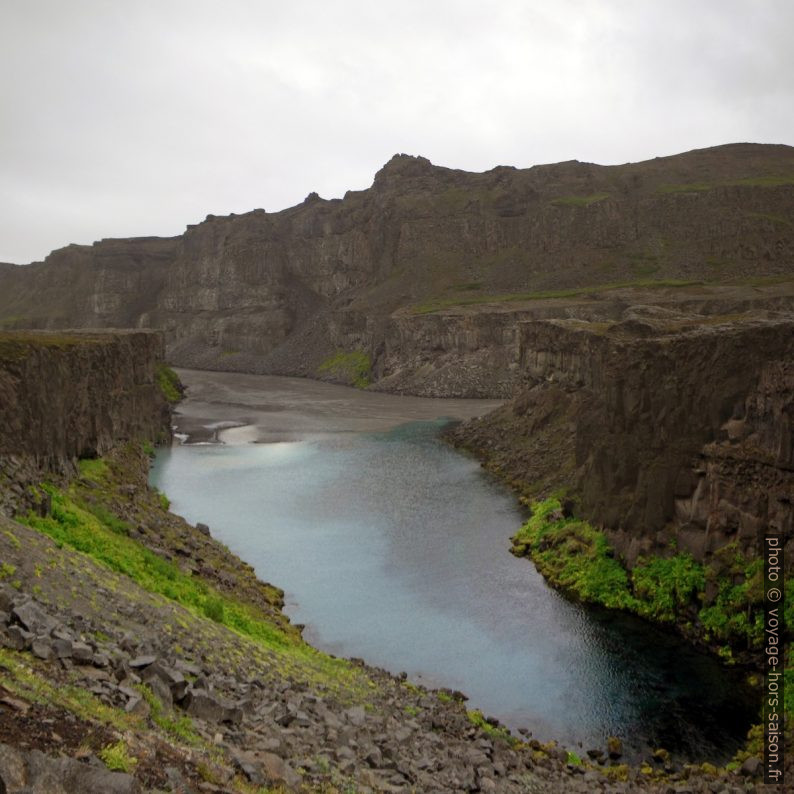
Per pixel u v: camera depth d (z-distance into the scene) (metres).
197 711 18.81
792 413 37.75
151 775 13.66
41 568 25.59
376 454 94.50
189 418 128.00
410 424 119.94
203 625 29.47
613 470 51.53
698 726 33.28
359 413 133.88
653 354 48.28
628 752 31.38
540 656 39.91
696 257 195.38
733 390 42.59
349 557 55.12
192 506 68.62
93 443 65.44
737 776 28.19
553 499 64.44
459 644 41.22
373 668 36.47
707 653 40.00
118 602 26.34
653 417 47.88
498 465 84.00
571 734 32.72
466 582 50.38
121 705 16.48
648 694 36.03
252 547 57.09
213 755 16.27
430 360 174.62
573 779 27.17
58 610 22.27
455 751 25.81
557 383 88.38
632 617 44.69
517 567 53.28
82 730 14.17
